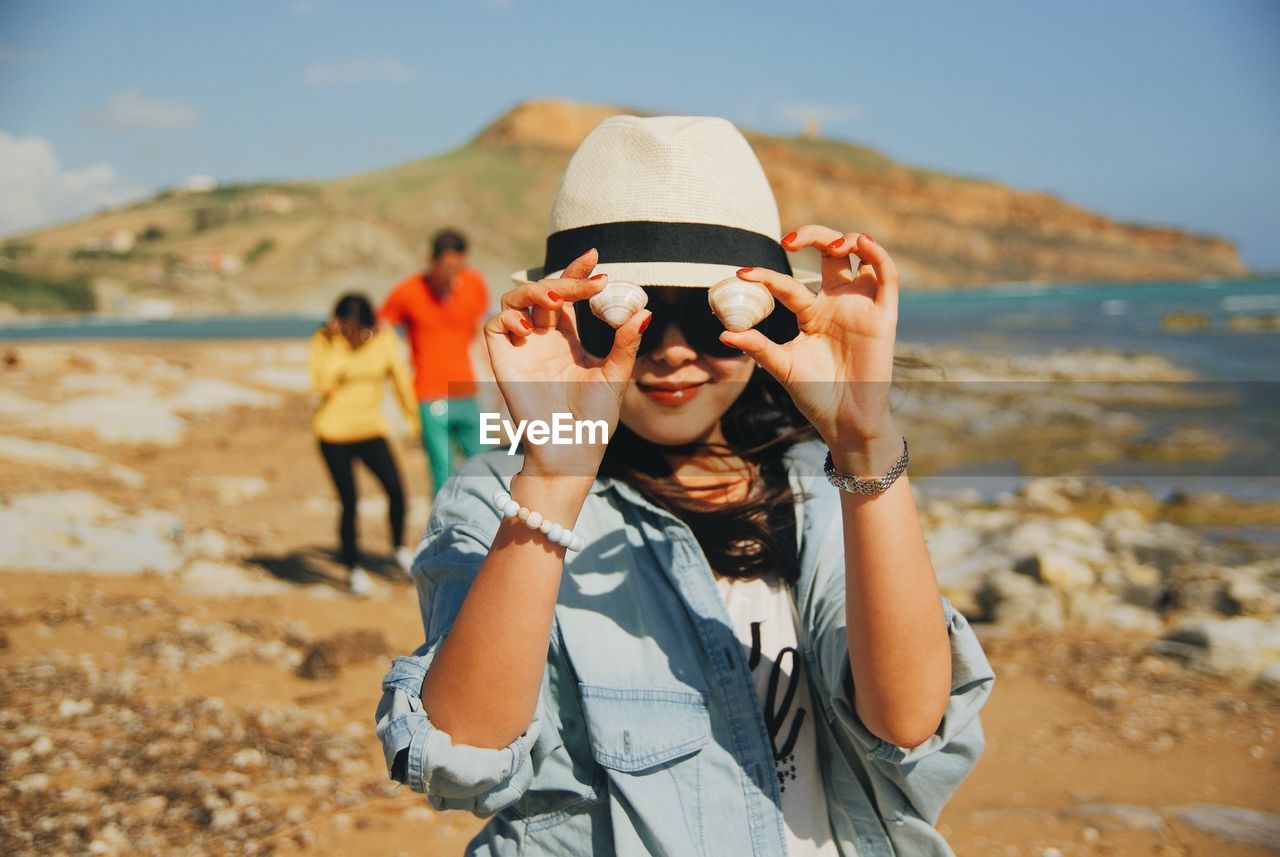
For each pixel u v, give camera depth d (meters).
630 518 1.59
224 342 31.34
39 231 194.50
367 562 7.72
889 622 1.35
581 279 1.32
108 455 11.05
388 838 3.48
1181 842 3.53
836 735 1.57
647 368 1.60
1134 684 5.17
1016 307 62.03
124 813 3.51
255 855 3.32
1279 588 6.29
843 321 1.32
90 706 4.38
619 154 1.61
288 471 11.27
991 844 3.53
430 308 7.34
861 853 1.56
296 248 178.12
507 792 1.37
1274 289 98.88
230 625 5.67
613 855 1.47
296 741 4.22
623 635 1.51
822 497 1.66
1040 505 9.95
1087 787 4.06
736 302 1.31
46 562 6.52
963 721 1.42
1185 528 9.08
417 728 1.34
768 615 1.59
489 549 1.48
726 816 1.45
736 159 1.64
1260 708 4.81
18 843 3.27
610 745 1.44
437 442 7.40
